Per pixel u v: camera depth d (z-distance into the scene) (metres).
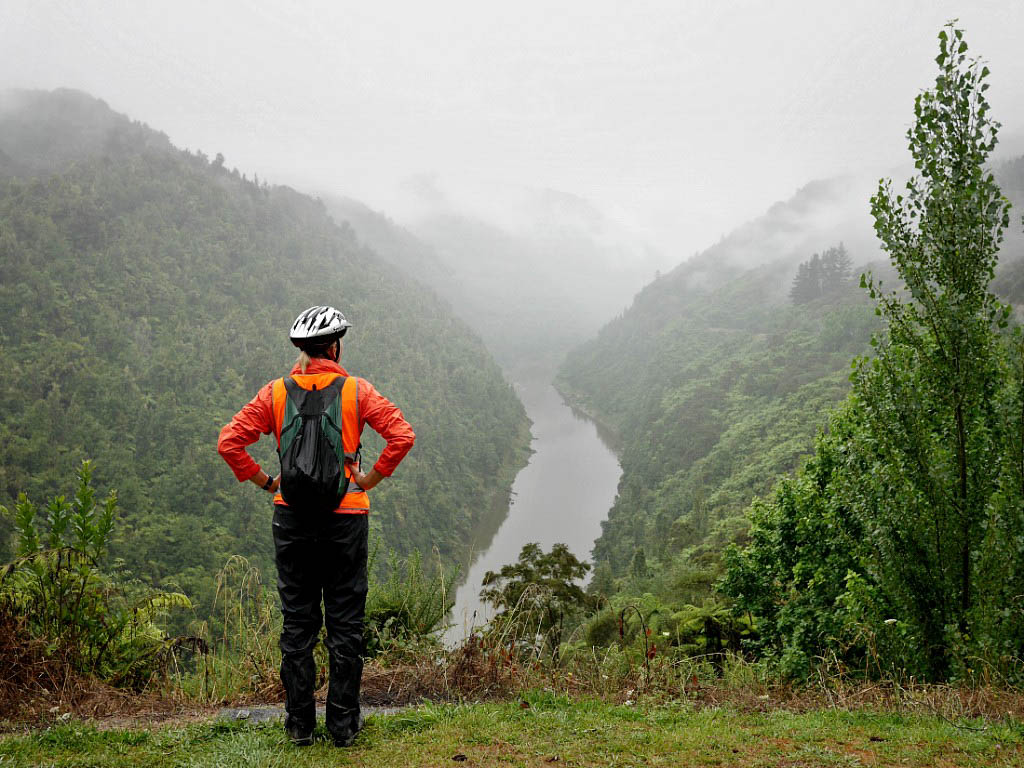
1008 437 5.20
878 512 5.66
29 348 143.50
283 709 3.40
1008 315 5.43
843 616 8.96
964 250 5.37
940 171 5.40
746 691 4.54
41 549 4.10
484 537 112.00
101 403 122.75
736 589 13.16
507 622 4.75
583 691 4.30
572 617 17.09
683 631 13.77
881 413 5.71
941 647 5.35
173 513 92.88
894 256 5.66
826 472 11.55
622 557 82.25
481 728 2.99
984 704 3.85
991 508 5.17
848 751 2.84
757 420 123.88
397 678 4.09
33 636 3.71
